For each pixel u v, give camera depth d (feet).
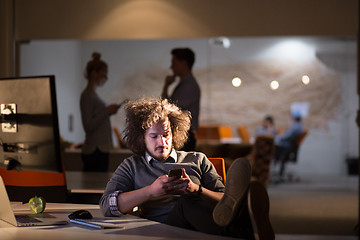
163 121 6.51
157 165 6.62
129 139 6.69
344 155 25.30
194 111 16.97
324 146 25.50
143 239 4.45
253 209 5.07
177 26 18.76
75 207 6.55
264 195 5.16
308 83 25.26
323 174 25.49
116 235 4.64
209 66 25.09
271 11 18.44
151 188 5.69
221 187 6.79
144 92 21.39
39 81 6.02
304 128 25.66
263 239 5.11
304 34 18.39
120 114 19.95
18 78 6.18
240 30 18.54
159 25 18.83
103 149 18.30
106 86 20.85
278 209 19.97
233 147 23.09
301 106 25.55
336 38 24.73
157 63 21.59
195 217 5.20
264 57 25.26
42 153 6.14
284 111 25.75
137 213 6.68
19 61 19.34
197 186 5.86
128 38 18.89
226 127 25.73
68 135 20.27
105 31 18.95
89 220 5.53
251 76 25.34
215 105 25.49
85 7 18.94
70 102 20.44
